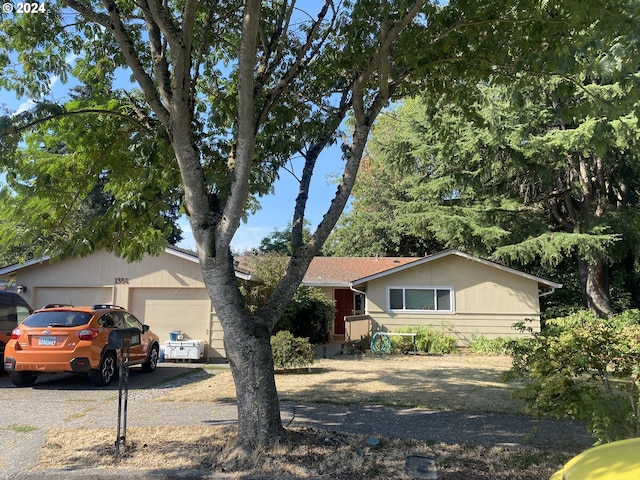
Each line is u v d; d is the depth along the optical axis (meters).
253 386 5.27
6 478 4.79
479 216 19.17
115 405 8.02
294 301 16.98
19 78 7.08
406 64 7.34
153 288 15.02
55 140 6.87
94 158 7.19
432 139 20.06
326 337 20.30
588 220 18.09
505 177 19.52
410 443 5.66
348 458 5.09
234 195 5.21
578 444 5.68
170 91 5.44
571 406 4.83
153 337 12.40
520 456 5.22
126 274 15.09
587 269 19.97
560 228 21.02
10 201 6.77
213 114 7.66
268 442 5.21
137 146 7.04
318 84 8.05
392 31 6.18
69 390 9.62
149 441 5.80
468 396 8.48
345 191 6.23
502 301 17.08
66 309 10.19
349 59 7.51
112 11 5.45
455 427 6.41
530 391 5.18
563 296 22.38
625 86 5.37
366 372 11.59
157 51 5.60
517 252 18.14
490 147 17.84
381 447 5.50
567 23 5.65
